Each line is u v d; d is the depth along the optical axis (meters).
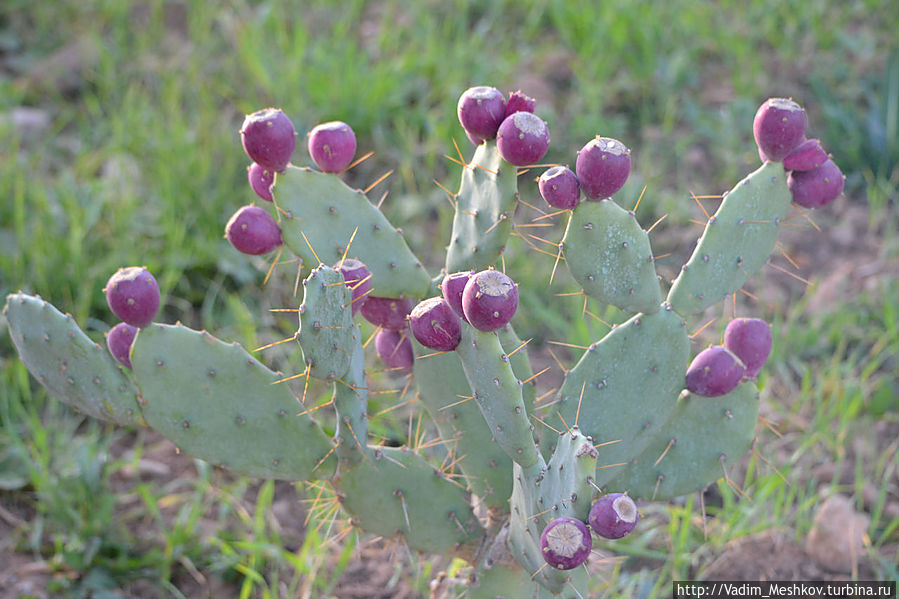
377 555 1.50
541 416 1.25
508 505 1.23
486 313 1.03
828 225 2.06
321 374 1.10
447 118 2.18
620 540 1.50
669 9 2.63
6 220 1.92
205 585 1.48
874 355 1.73
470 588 1.23
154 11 2.61
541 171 2.10
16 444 1.53
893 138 2.14
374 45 2.54
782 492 1.51
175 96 2.26
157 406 1.14
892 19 2.61
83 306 1.72
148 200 2.02
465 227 1.17
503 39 2.59
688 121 2.33
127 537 1.51
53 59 2.48
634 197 2.05
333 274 1.08
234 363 1.14
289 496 1.58
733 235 1.18
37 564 1.47
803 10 2.62
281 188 1.15
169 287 1.78
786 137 1.15
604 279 1.14
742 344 1.19
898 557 1.49
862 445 1.62
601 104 2.36
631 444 1.19
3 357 1.71
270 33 2.57
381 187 2.13
